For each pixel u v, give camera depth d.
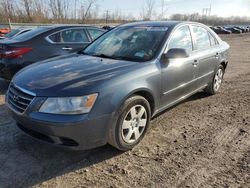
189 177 3.15
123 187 2.96
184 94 4.80
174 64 4.29
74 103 3.05
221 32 44.12
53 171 3.22
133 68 3.69
